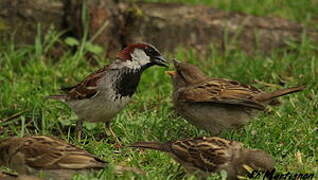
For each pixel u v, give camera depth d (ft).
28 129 44.96
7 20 55.01
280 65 52.75
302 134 42.75
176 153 35.99
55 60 55.01
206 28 56.65
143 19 56.08
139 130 43.45
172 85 45.62
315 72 51.65
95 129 44.70
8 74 51.06
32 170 34.58
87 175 33.78
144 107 46.80
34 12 55.42
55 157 34.24
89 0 55.31
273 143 41.19
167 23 56.18
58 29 55.83
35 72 51.49
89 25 55.31
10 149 35.12
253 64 53.01
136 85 43.45
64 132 44.55
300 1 64.13
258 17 58.29
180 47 56.24
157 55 43.60
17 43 55.16
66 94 43.88
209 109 42.24
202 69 53.62
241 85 42.29
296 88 41.32
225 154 34.99
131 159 39.24
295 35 57.62
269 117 45.52
